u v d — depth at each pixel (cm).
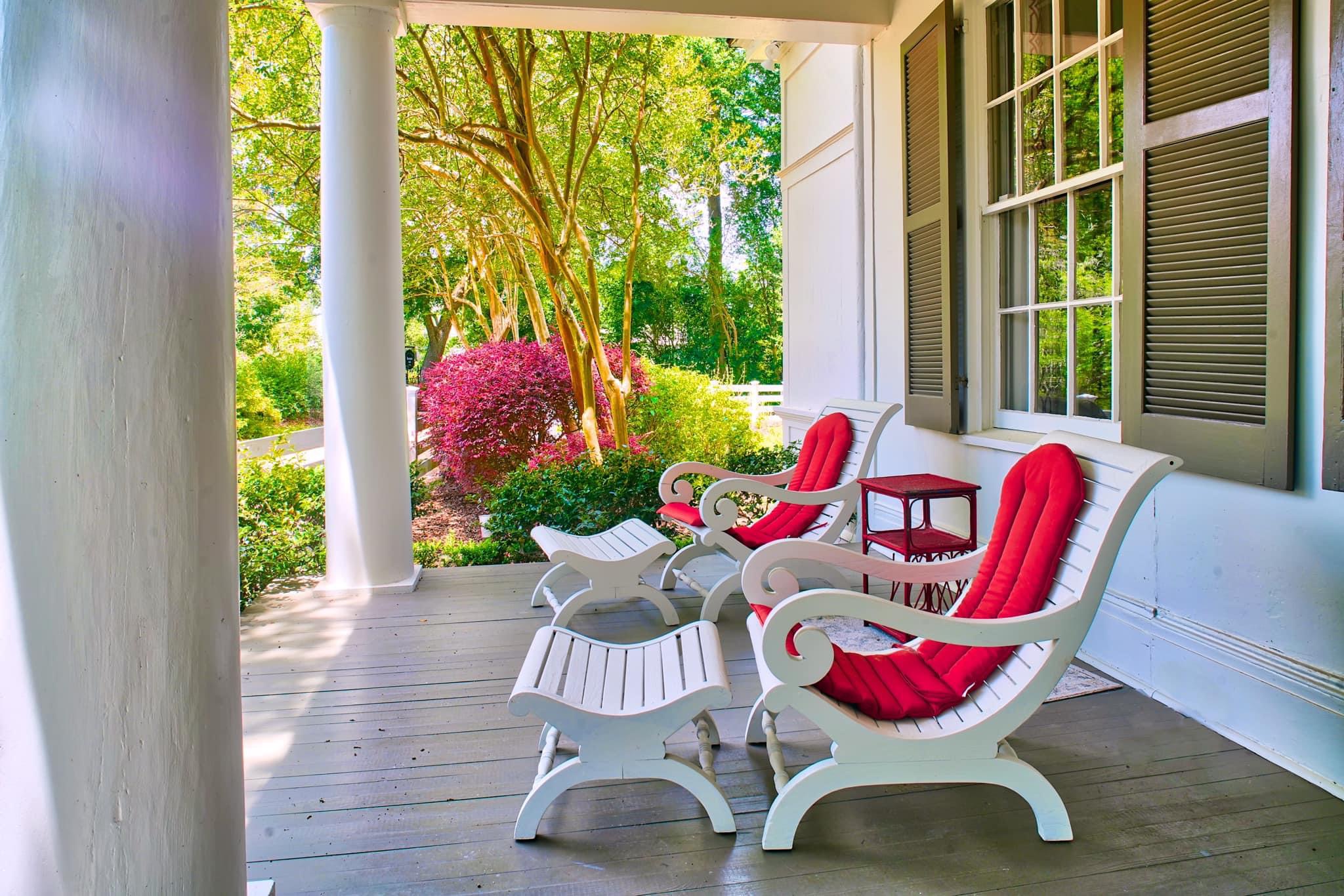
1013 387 430
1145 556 314
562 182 1007
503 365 993
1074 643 213
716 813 225
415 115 838
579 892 201
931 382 468
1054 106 381
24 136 99
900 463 531
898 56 514
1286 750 254
